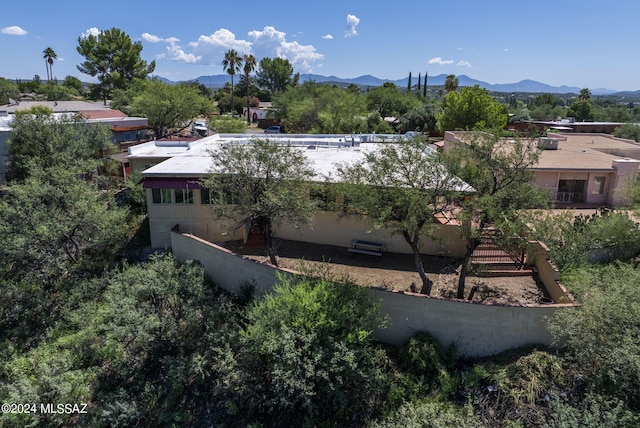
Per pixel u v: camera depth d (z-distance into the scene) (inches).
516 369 433.4
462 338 474.3
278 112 2466.8
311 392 403.5
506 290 571.5
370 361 442.0
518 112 2817.4
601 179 995.3
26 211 656.4
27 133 947.3
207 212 735.7
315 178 702.5
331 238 729.6
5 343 550.0
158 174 717.3
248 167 596.1
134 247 756.6
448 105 1612.9
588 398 385.1
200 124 2313.0
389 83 3073.3
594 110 2901.1
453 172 513.7
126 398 467.5
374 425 411.5
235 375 433.1
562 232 628.7
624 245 606.2
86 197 711.1
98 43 2704.2
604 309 414.6
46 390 465.1
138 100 1738.4
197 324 516.1
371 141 1173.7
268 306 462.9
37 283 644.1
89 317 569.3
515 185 516.1
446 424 394.9
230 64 2974.9
